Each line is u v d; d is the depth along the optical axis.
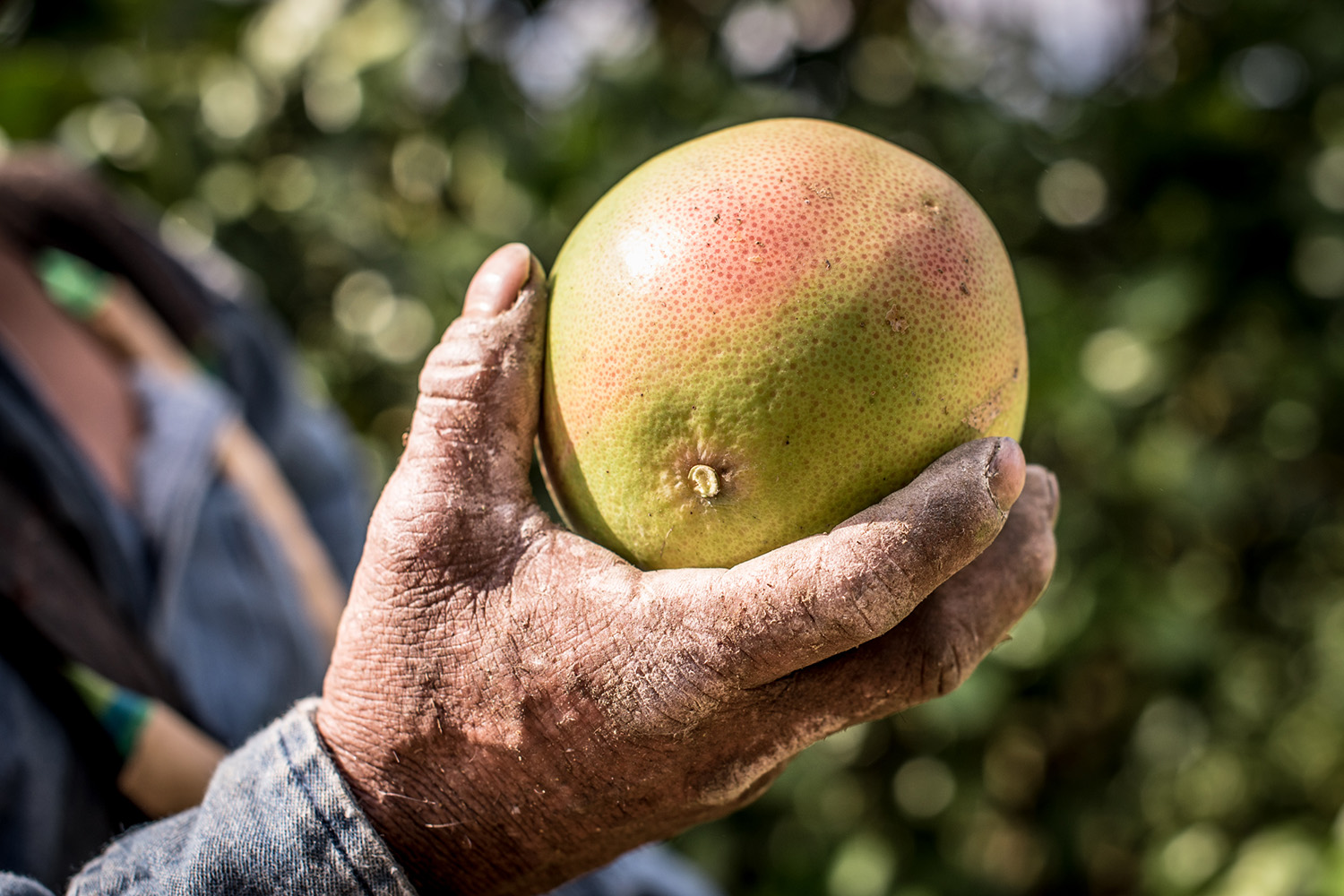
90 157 0.88
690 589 0.39
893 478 0.41
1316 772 0.91
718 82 0.92
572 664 0.40
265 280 0.93
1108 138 0.93
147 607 0.53
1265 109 0.92
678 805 0.42
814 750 0.88
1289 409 0.92
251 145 0.92
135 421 0.58
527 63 0.95
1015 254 0.93
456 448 0.41
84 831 0.47
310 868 0.40
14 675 0.47
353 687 0.42
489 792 0.41
